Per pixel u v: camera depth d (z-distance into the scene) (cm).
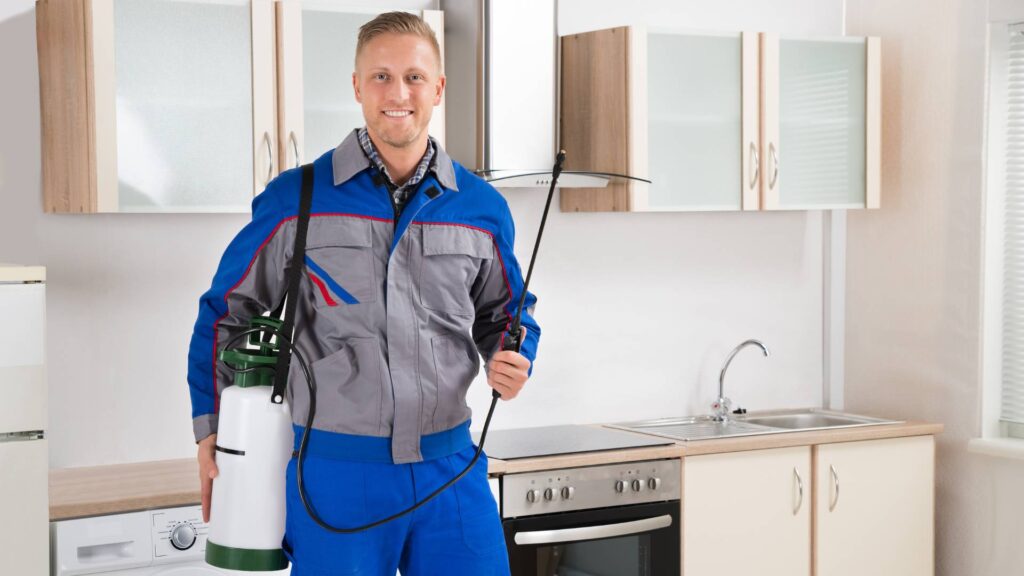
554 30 347
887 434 379
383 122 198
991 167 386
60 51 300
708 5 413
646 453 338
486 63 336
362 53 201
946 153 400
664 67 363
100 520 273
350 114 323
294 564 203
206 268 337
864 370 437
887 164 424
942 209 402
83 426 323
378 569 203
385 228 203
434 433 204
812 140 393
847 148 400
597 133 368
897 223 421
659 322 408
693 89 369
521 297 209
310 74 317
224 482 204
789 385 436
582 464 329
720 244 420
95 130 291
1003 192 387
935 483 408
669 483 343
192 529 283
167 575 279
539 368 387
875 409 432
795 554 366
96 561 273
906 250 417
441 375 204
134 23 295
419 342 202
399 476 200
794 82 388
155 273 330
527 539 318
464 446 211
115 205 294
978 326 389
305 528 199
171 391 334
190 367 212
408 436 200
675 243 410
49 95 306
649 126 361
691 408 416
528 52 342
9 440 255
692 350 415
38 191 314
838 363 445
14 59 308
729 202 378
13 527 256
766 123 382
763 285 429
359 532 198
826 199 397
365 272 200
